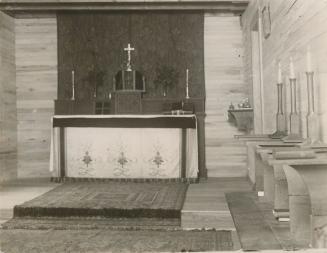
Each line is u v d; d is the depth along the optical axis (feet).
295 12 16.53
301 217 11.16
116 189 22.59
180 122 24.89
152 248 13.76
